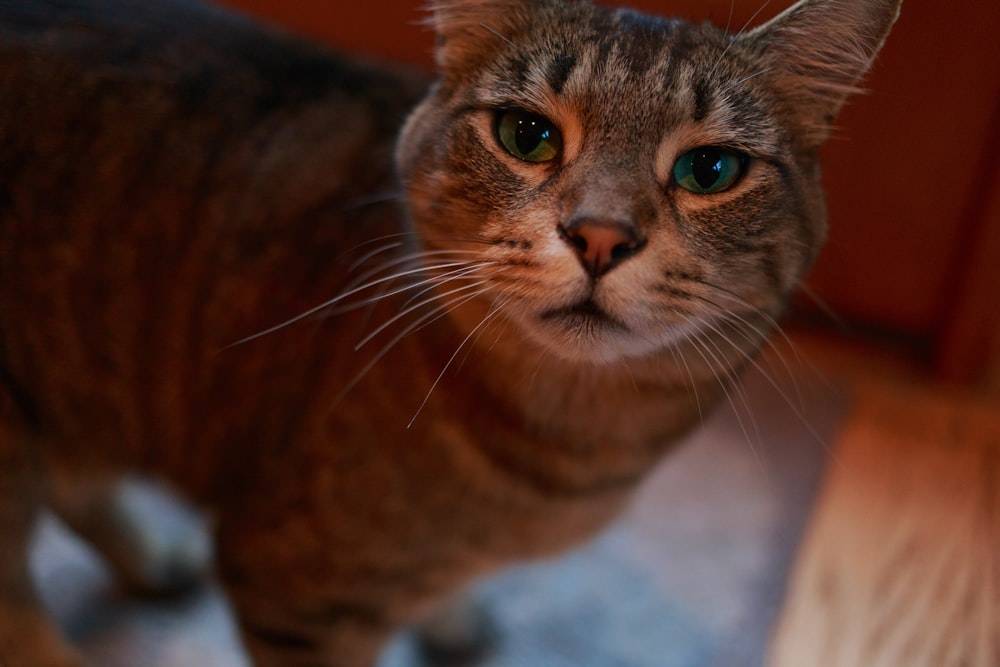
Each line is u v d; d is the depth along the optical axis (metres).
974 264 0.54
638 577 0.48
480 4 0.37
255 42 0.42
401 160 0.38
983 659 0.45
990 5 0.46
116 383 0.42
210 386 0.41
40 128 0.40
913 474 0.52
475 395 0.38
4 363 0.41
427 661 0.47
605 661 0.46
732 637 0.46
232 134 0.40
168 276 0.40
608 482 0.40
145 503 0.49
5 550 0.42
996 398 0.57
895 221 0.55
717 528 0.50
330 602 0.40
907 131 0.51
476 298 0.37
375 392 0.38
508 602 0.48
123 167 0.40
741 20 0.44
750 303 0.37
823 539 0.49
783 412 0.56
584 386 0.38
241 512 0.40
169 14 0.41
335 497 0.38
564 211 0.34
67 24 0.40
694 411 0.40
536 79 0.36
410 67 0.46
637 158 0.35
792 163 0.37
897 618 0.46
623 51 0.35
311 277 0.39
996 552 0.49
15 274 0.40
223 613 0.47
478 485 0.38
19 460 0.42
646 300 0.35
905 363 0.60
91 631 0.46
